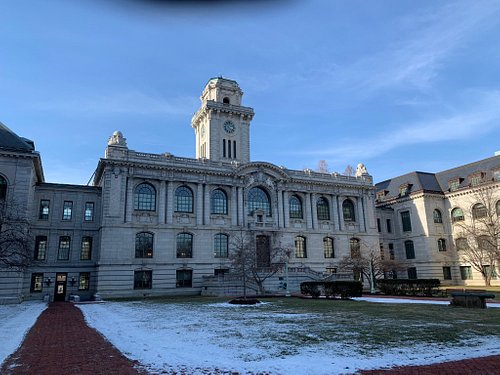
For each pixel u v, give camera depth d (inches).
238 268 2020.2
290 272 2333.9
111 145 2249.0
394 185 3371.1
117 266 2132.1
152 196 2341.3
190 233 2372.0
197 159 2486.5
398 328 776.9
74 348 647.1
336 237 2834.6
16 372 494.3
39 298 2073.1
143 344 658.8
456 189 2970.0
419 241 3004.4
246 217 2554.1
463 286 2714.1
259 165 2652.6
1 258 1418.6
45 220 2181.3
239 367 493.0
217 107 2903.5
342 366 490.0
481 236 2598.4
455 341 640.4
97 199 2315.5
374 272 2389.3
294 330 776.9
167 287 2233.0
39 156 1977.1
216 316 1060.5
